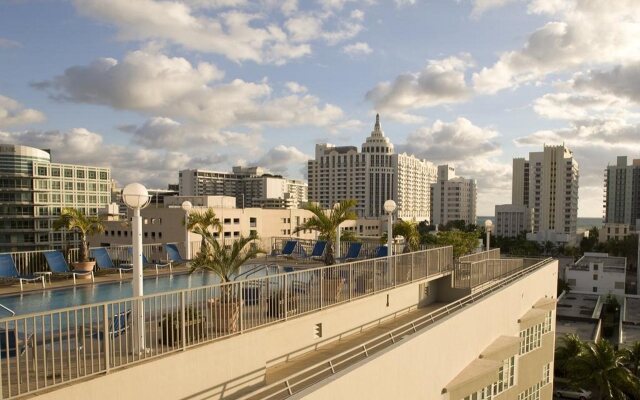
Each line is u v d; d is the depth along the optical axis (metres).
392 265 15.35
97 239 58.06
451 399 12.70
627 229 157.38
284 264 21.08
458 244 39.78
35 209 116.25
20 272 14.41
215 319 9.06
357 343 12.45
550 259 27.53
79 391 6.59
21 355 7.84
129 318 8.79
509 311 18.39
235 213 60.06
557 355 44.72
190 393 8.15
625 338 60.12
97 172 131.38
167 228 52.53
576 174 186.75
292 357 11.04
